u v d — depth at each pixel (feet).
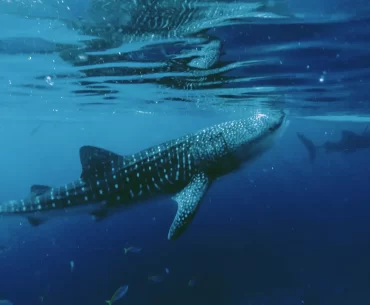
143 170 22.99
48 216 24.94
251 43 28.27
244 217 119.65
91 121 120.06
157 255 72.18
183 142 23.15
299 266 72.28
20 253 80.53
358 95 52.49
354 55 31.60
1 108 80.02
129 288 58.65
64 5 21.68
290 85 46.47
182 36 26.78
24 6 22.03
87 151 23.44
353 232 100.94
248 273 66.80
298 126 136.15
